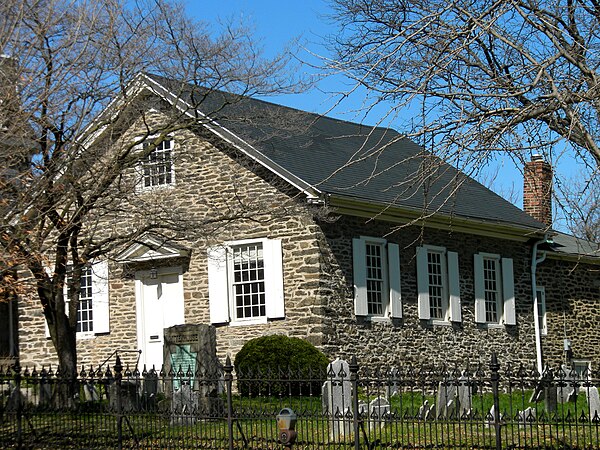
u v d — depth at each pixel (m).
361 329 24.61
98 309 26.44
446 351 27.25
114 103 18.44
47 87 15.81
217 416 14.26
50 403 15.62
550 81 10.23
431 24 11.62
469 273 28.66
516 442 14.61
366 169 26.91
